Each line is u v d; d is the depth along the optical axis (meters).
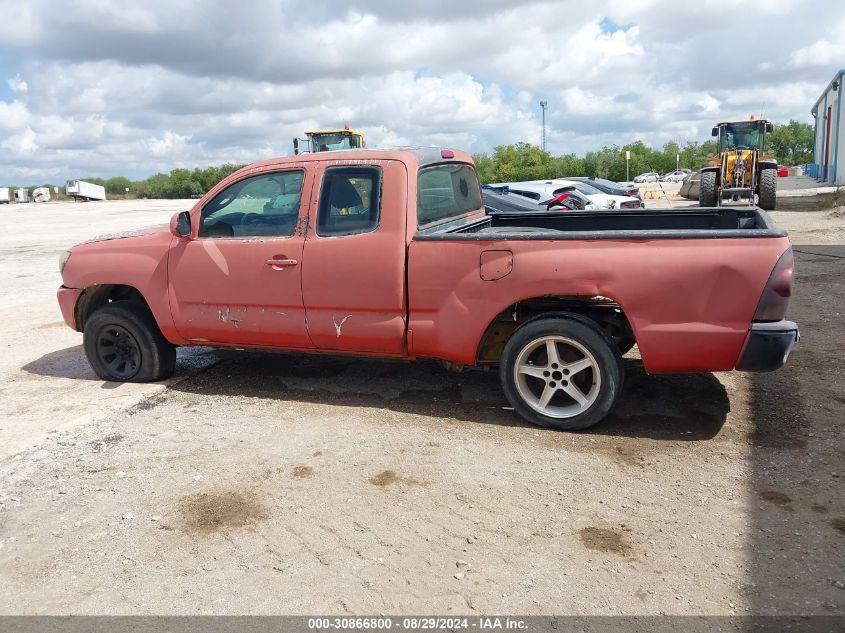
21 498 3.82
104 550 3.29
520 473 3.89
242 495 3.75
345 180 4.73
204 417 4.93
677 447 4.15
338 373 5.82
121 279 5.44
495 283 4.36
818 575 2.88
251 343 5.18
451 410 4.89
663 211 5.45
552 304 4.57
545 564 3.04
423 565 3.07
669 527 3.29
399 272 4.57
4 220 33.16
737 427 4.40
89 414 5.04
